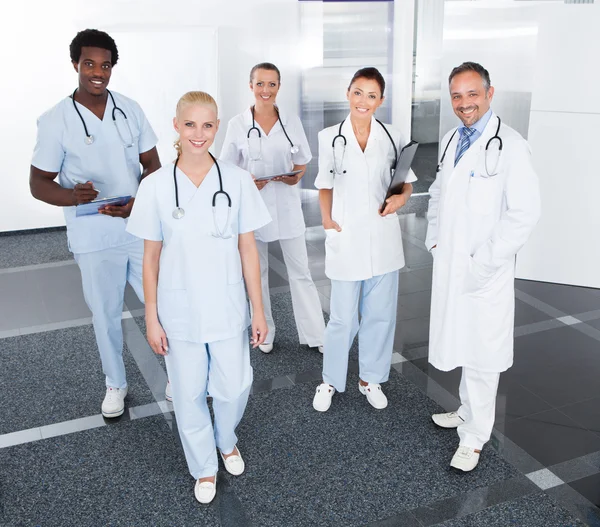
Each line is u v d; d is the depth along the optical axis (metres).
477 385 2.38
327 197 2.65
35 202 5.41
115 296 2.73
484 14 4.62
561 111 3.85
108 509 2.24
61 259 4.84
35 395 2.99
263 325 2.22
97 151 2.56
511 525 2.13
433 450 2.53
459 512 2.19
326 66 5.78
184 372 2.13
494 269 2.22
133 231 2.05
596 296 3.98
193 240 2.02
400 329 3.62
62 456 2.54
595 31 3.66
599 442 2.58
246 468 2.44
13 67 5.04
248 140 3.07
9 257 4.90
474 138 2.24
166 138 5.47
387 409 2.82
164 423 2.76
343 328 2.69
